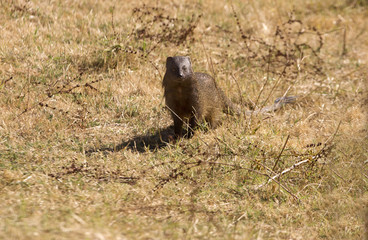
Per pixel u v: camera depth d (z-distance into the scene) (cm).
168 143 977
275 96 1318
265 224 695
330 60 1627
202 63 1445
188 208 710
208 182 815
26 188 705
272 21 1891
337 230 694
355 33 1880
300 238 661
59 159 852
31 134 957
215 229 642
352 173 876
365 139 991
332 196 795
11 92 1118
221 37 1677
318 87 1359
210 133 1050
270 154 932
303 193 812
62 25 1522
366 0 2161
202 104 1034
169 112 1059
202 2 1911
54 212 624
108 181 778
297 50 1633
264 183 824
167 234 602
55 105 1100
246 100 1270
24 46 1345
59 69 1277
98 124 1055
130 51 1372
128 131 1041
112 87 1216
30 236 523
